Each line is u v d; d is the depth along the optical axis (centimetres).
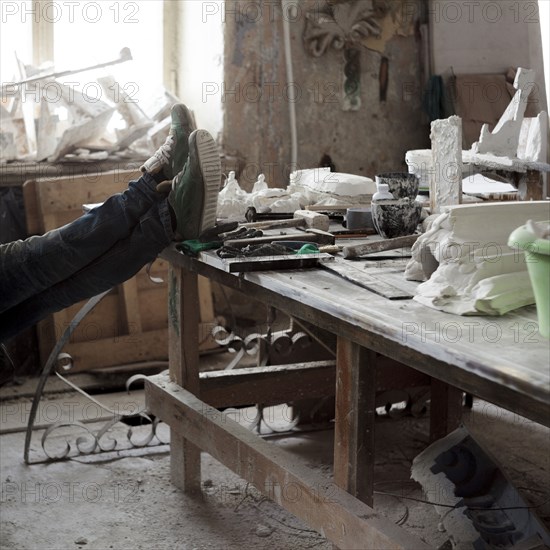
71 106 450
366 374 221
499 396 165
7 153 444
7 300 276
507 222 217
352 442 225
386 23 523
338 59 513
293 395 338
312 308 223
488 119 536
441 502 267
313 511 233
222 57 482
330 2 502
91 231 274
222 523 297
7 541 282
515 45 547
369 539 212
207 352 465
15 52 452
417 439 367
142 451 356
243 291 257
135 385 438
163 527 294
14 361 438
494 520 257
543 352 170
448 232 219
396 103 535
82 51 482
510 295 199
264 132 500
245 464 264
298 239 278
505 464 339
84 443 362
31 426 342
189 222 278
